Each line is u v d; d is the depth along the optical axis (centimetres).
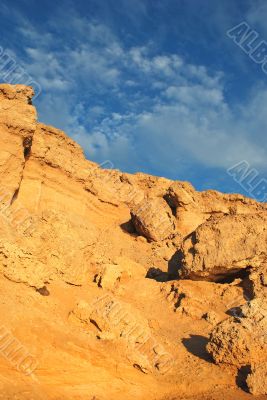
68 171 3806
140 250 3491
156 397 1229
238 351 1389
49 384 1094
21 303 1334
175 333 1738
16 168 2886
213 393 1272
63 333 1246
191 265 2227
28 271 1493
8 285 1404
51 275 1694
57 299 1553
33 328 1195
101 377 1175
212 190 4153
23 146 3048
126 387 1203
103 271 2020
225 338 1420
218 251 2188
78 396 1105
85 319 1428
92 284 1952
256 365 1320
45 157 3600
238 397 1241
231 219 2259
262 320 1434
